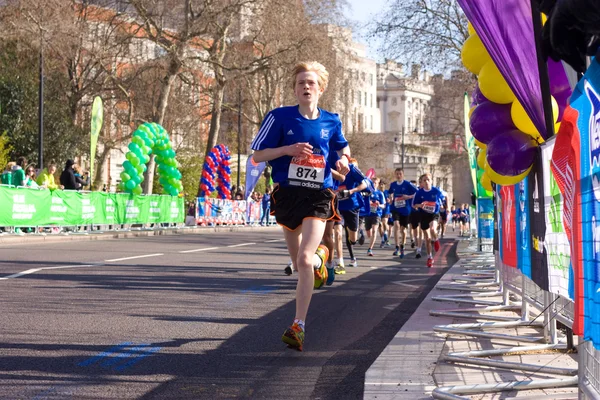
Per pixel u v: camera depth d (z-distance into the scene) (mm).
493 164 6352
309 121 6582
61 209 23922
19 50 39188
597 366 3791
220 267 13719
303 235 6434
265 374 5559
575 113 3920
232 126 63938
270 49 42906
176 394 4969
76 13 40125
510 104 6574
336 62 45844
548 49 4637
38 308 8250
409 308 9086
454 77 38562
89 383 5191
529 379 5074
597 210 3617
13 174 22125
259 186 61844
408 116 141375
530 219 6312
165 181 33156
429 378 5207
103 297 9211
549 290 5484
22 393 4906
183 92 47281
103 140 44000
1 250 16656
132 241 22859
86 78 42281
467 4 5922
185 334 7008
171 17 39594
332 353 6336
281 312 8438
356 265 15867
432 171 94062
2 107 39406
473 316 7836
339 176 6832
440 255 20797
